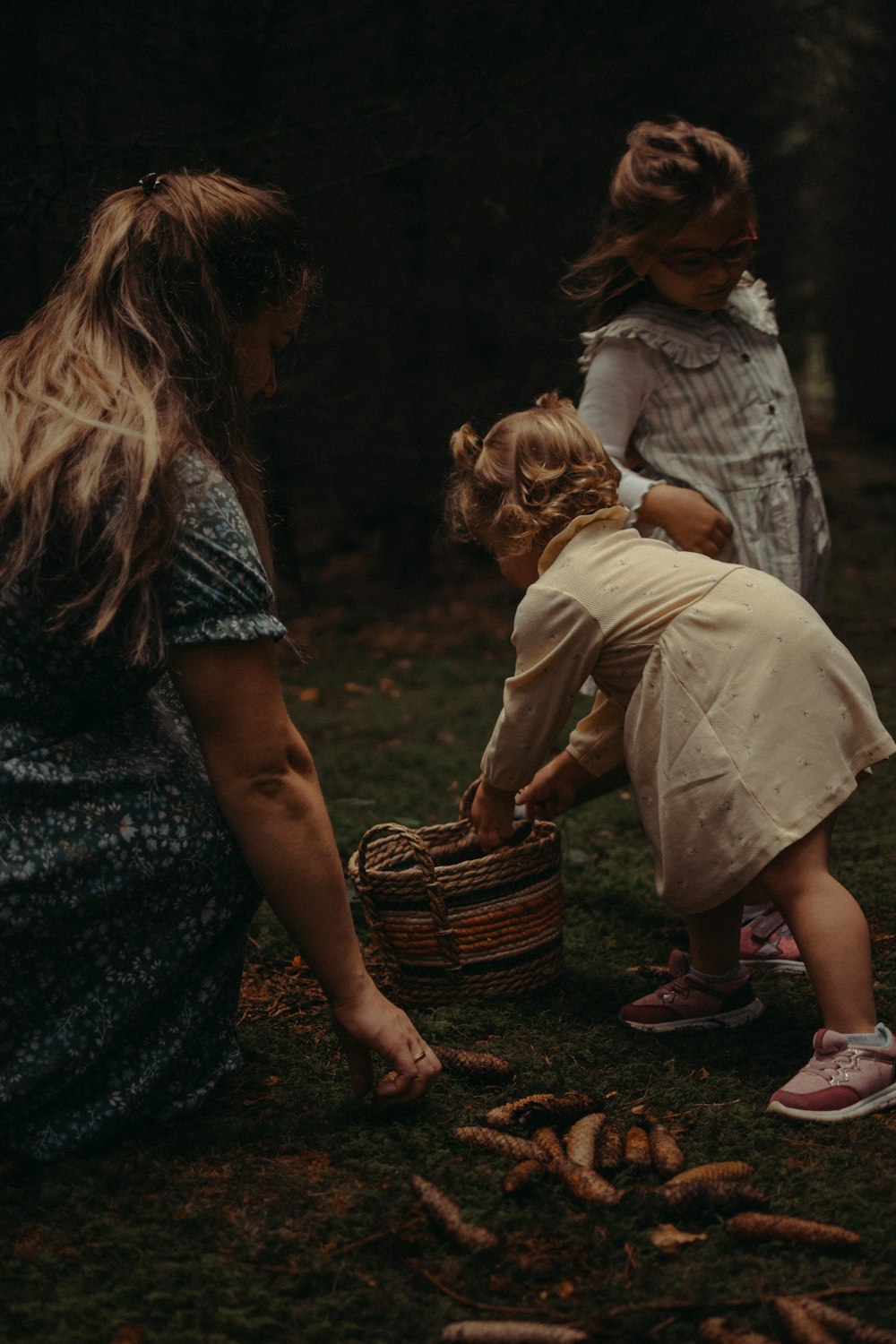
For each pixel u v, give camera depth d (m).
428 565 8.37
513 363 7.00
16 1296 1.61
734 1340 1.48
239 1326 1.55
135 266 1.98
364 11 4.95
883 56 11.94
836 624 7.00
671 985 2.52
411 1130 2.04
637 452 2.98
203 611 1.83
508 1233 1.75
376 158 3.92
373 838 2.90
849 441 16.14
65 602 1.82
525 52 4.98
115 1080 1.96
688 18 6.23
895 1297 1.58
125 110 3.91
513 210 5.90
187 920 1.95
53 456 1.80
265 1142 2.00
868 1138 1.99
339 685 6.06
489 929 2.56
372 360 6.84
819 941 2.12
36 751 1.86
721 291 2.84
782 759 2.16
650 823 2.33
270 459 4.60
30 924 1.82
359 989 1.98
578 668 2.34
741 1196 1.78
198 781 1.98
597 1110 2.10
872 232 14.80
